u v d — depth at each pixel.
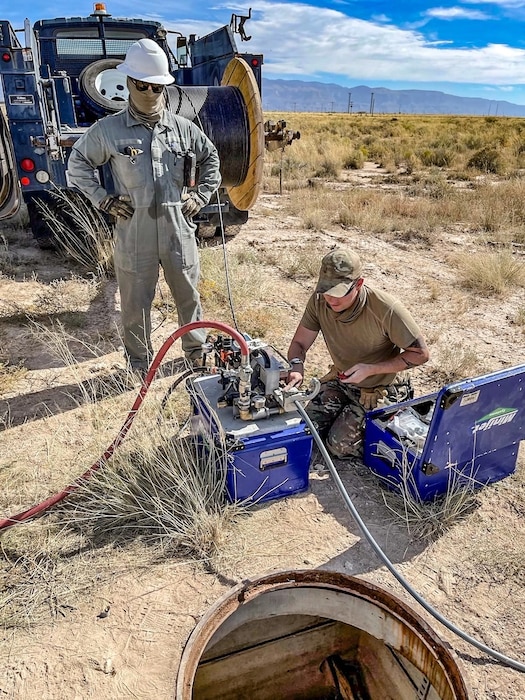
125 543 2.67
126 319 3.88
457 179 15.76
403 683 2.60
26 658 2.16
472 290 6.11
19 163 5.34
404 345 2.86
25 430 3.49
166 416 3.55
